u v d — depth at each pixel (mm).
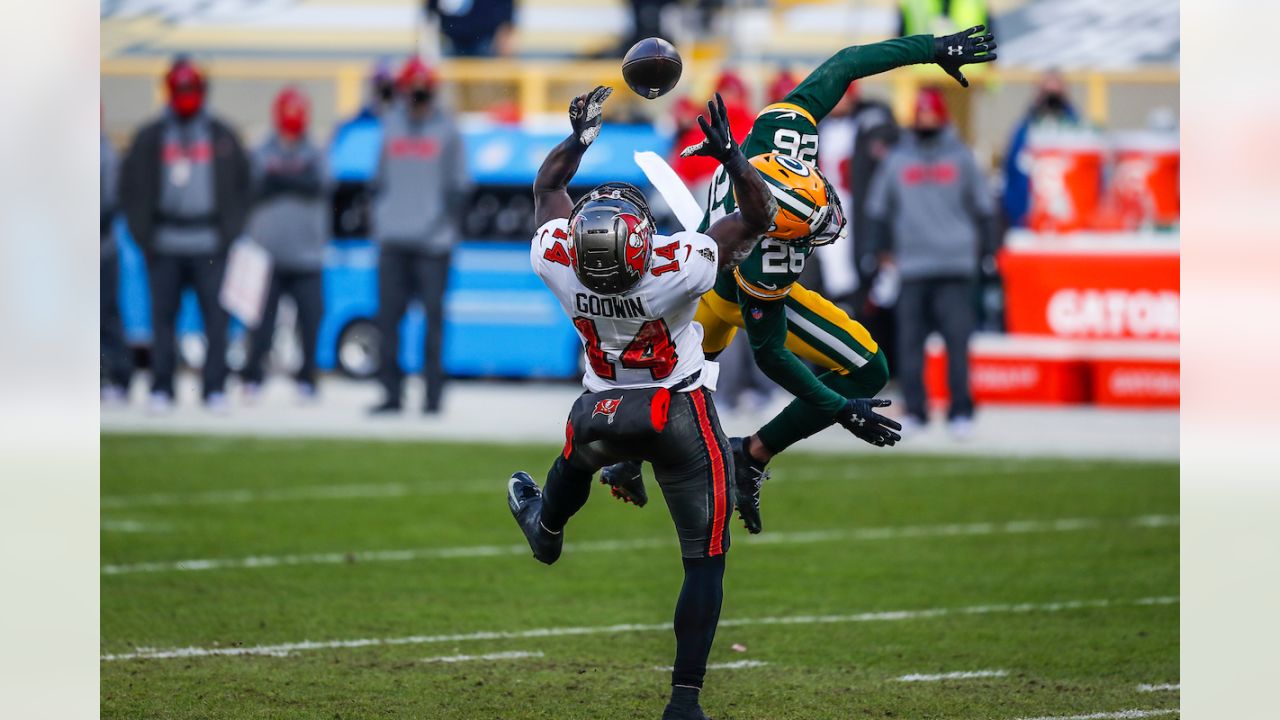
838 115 53562
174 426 49750
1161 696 21828
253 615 26672
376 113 63938
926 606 27688
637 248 18234
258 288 52312
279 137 55094
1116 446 47094
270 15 78625
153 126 50812
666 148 60688
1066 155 56969
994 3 75000
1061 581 29734
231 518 35438
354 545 32781
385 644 24766
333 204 63688
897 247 47688
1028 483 40688
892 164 47438
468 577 29922
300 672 22969
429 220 50469
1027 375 56656
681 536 19500
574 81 69625
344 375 63688
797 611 27312
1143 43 73062
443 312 51625
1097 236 56281
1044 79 58625
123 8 77500
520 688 22172
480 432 48906
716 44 70125
